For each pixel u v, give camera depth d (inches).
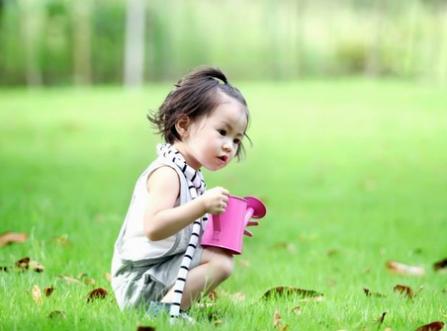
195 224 183.2
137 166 656.4
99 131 932.6
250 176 601.0
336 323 191.5
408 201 494.0
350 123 1039.6
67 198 445.1
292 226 384.2
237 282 256.7
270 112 1160.2
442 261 294.8
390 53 2212.1
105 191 491.8
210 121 185.3
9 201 407.2
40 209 376.5
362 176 624.7
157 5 2237.9
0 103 1291.8
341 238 356.2
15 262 249.3
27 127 956.0
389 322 194.4
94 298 208.8
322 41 2329.0
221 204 176.6
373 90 1493.6
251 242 342.6
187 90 187.9
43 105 1258.0
